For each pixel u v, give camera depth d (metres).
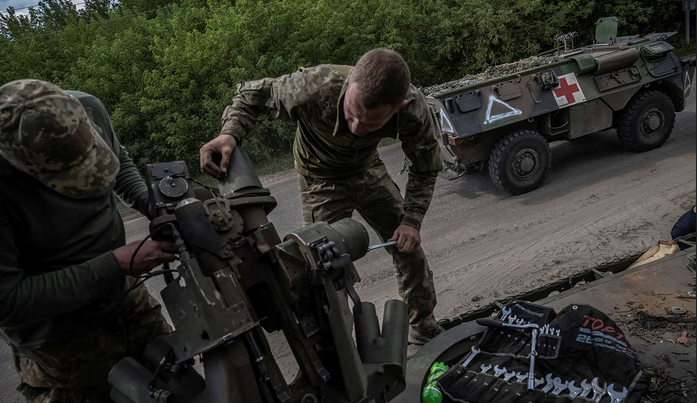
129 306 2.38
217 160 2.31
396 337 2.09
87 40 13.09
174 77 10.58
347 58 11.66
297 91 2.57
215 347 1.62
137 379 1.82
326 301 1.78
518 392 2.23
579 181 7.34
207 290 1.66
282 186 9.22
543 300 2.91
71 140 1.71
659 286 2.92
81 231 2.04
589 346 2.32
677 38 15.60
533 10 13.35
